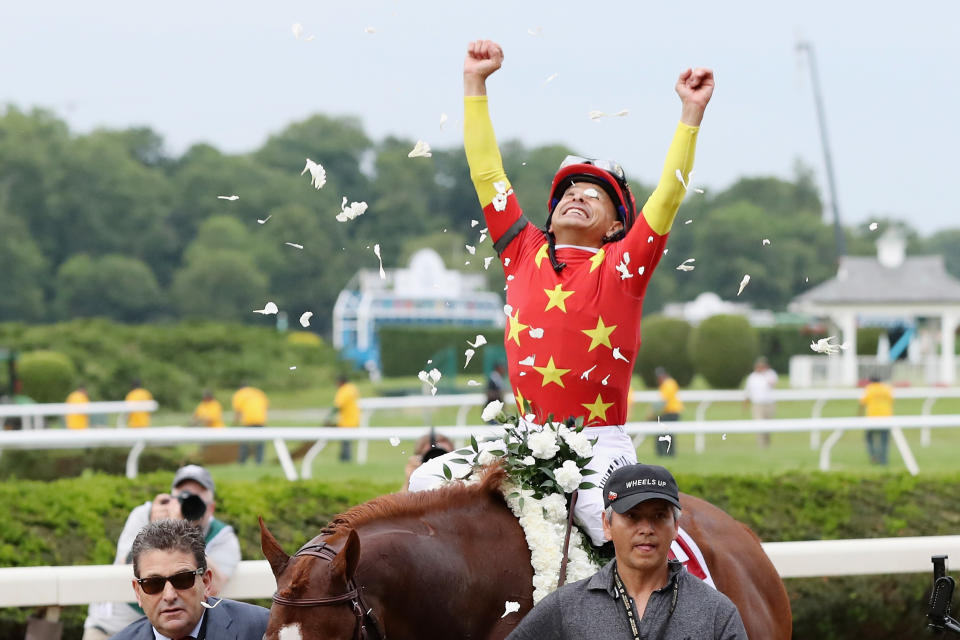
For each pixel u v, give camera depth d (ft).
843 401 142.82
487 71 19.57
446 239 364.79
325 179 15.81
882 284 199.21
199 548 16.42
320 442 58.95
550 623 14.39
